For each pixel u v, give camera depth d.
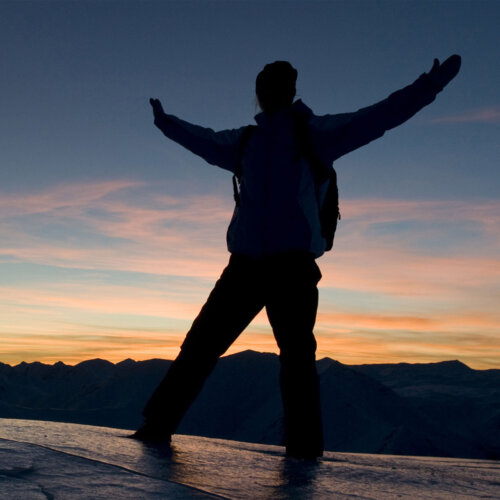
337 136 2.54
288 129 2.63
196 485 1.58
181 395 2.67
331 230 2.70
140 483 1.49
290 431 2.62
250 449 2.78
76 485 1.41
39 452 1.79
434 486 1.98
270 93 2.74
